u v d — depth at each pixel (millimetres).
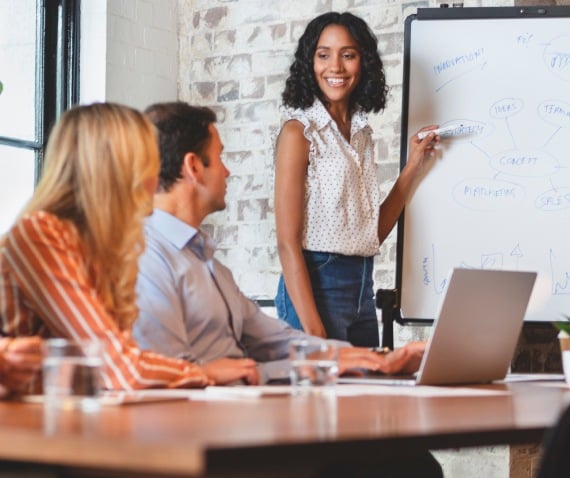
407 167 4137
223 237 5402
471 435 1559
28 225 2201
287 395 2121
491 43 4172
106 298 2301
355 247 3848
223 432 1376
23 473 1336
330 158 3838
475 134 4148
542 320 4090
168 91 5551
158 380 2268
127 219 2293
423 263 4133
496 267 4109
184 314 2879
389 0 5031
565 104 4137
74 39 5293
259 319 3178
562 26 4160
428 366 2555
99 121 2301
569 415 1390
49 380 1703
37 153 5191
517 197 4129
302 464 1346
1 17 5051
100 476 1312
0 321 2236
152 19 5465
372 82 3947
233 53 5445
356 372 2799
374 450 1406
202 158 2963
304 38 3912
